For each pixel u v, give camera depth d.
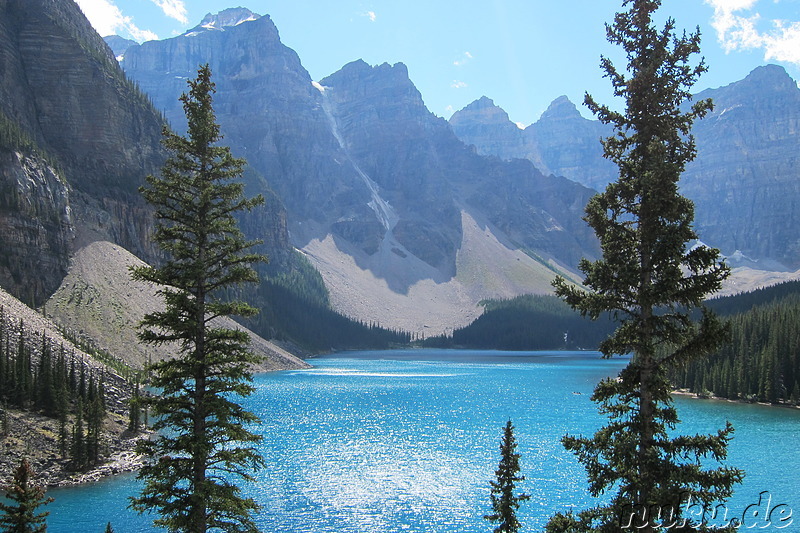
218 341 32.09
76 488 70.06
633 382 24.92
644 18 24.62
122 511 63.09
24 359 85.69
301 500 69.69
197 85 32.72
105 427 85.81
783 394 150.88
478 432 111.00
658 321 24.20
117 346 148.50
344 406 142.62
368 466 84.94
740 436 107.00
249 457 31.56
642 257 25.16
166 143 32.41
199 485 29.22
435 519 63.62
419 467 84.38
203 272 30.44
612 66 25.33
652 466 23.64
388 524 62.19
